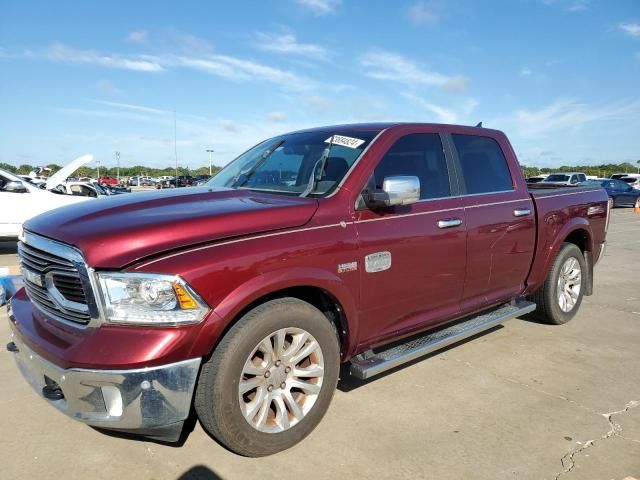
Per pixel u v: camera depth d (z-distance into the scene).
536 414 3.42
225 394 2.63
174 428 2.56
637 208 26.64
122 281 2.44
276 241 2.82
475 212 4.08
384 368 3.36
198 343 2.50
